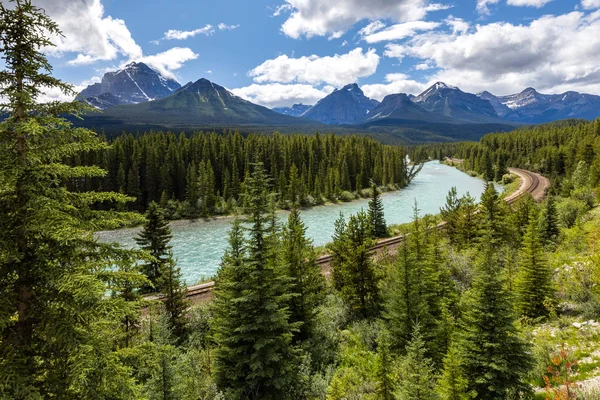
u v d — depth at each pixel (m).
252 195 16.02
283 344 15.65
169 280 22.69
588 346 13.84
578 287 19.78
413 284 18.73
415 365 10.36
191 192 84.50
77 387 7.29
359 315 25.08
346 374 16.06
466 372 12.84
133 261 8.30
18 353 6.85
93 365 7.31
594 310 16.84
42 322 7.01
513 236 36.41
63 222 6.80
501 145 171.38
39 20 6.90
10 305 6.76
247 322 15.35
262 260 15.73
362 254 25.48
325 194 99.50
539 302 19.23
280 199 89.62
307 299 21.14
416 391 9.88
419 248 25.31
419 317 18.03
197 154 106.19
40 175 6.84
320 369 18.20
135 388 8.50
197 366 16.36
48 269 7.04
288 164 113.94
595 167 61.03
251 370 15.23
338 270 29.83
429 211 79.50
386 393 12.18
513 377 12.16
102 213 8.05
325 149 129.12
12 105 6.78
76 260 7.53
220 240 60.88
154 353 9.60
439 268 24.28
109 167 85.25
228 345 15.71
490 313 12.89
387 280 25.52
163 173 90.00
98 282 6.85
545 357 13.54
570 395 9.42
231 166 106.00
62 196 7.55
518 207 44.09
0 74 6.75
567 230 35.72
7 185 6.84
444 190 110.88
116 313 7.81
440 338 16.88
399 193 107.44
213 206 84.56
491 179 130.38
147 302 8.71
